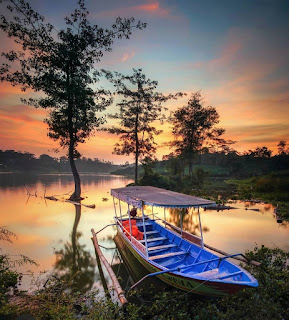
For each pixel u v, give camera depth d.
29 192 26.30
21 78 21.23
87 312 4.75
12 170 124.00
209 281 4.79
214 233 10.98
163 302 5.19
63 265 7.62
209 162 93.12
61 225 12.67
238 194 25.03
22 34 20.42
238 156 85.69
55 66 21.95
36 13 20.16
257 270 6.64
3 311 4.15
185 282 5.27
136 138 29.62
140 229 10.37
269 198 21.22
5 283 5.74
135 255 7.84
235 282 4.62
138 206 7.41
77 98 22.09
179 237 8.28
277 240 9.90
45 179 52.38
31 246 9.39
